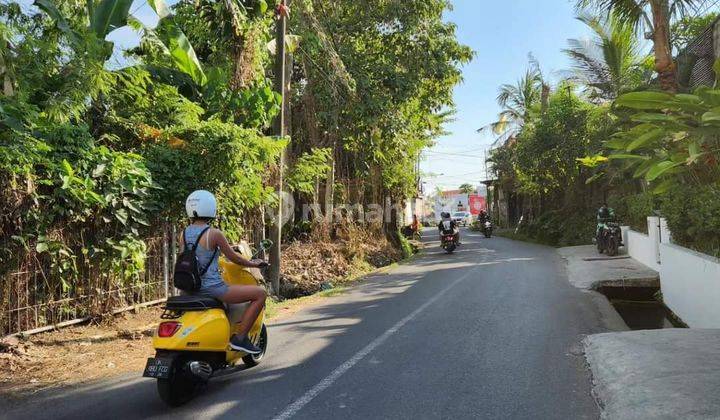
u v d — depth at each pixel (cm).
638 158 380
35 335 725
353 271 1595
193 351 489
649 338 625
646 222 1555
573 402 463
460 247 2402
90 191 734
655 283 1122
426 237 3791
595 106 2355
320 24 1571
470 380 524
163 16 980
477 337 691
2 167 641
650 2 1252
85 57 770
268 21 1229
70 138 739
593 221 2330
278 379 546
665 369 504
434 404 464
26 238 698
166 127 952
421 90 1980
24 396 527
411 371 557
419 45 1830
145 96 972
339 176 1914
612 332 689
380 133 1788
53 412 481
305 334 748
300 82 1814
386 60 1839
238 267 581
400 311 888
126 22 921
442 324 773
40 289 739
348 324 803
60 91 753
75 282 782
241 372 575
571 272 1330
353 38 1861
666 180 441
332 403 473
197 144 920
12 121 616
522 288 1092
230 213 1052
